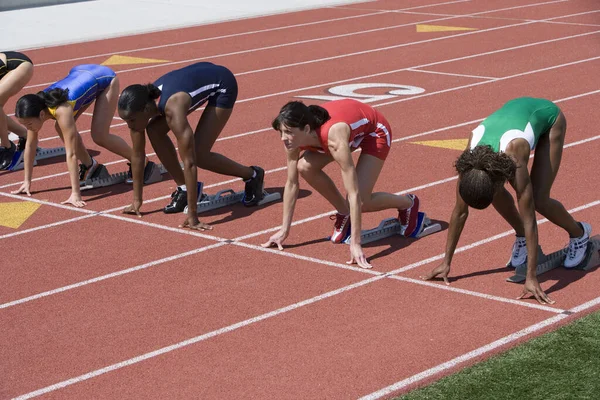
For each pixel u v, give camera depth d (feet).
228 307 38.78
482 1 141.69
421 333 35.65
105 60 103.35
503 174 34.19
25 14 137.18
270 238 45.50
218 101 50.57
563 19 121.60
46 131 72.69
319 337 35.68
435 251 44.32
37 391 32.22
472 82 84.79
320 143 41.68
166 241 47.16
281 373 32.89
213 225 49.44
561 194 51.90
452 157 60.59
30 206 53.93
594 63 92.07
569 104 74.84
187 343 35.58
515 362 32.94
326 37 113.50
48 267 44.14
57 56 106.93
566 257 41.68
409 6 138.72
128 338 36.17
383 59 98.07
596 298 38.29
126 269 43.55
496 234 46.19
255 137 67.97
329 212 50.85
